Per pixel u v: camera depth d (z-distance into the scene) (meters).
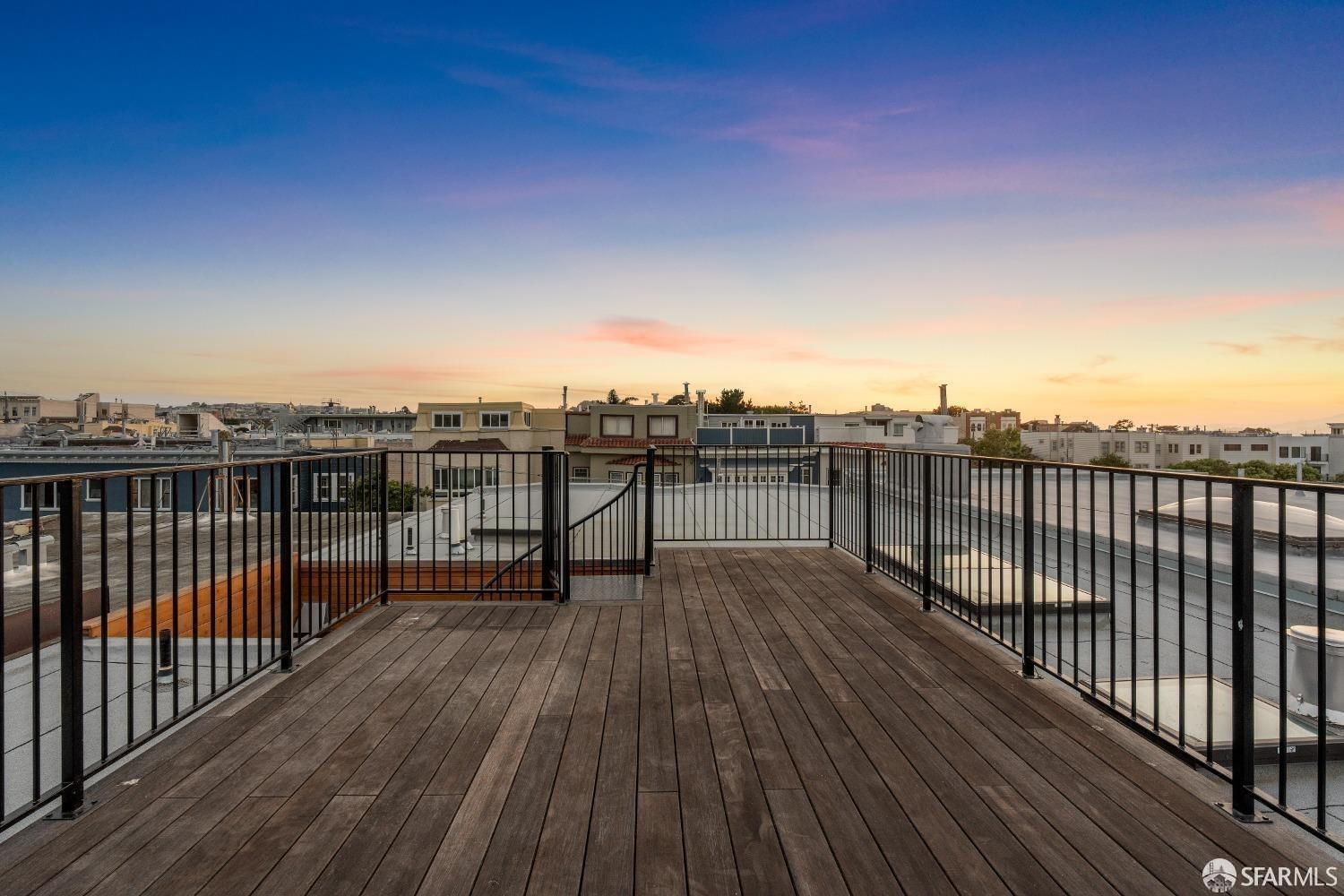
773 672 3.02
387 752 2.22
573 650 3.33
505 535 8.61
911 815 1.84
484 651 3.31
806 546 6.50
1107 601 4.78
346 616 3.80
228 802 1.91
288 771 2.09
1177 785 2.01
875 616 3.97
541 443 36.50
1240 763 1.82
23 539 7.91
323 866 1.61
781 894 1.50
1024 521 2.92
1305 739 3.01
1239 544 1.83
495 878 1.56
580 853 1.66
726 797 1.93
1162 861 1.63
